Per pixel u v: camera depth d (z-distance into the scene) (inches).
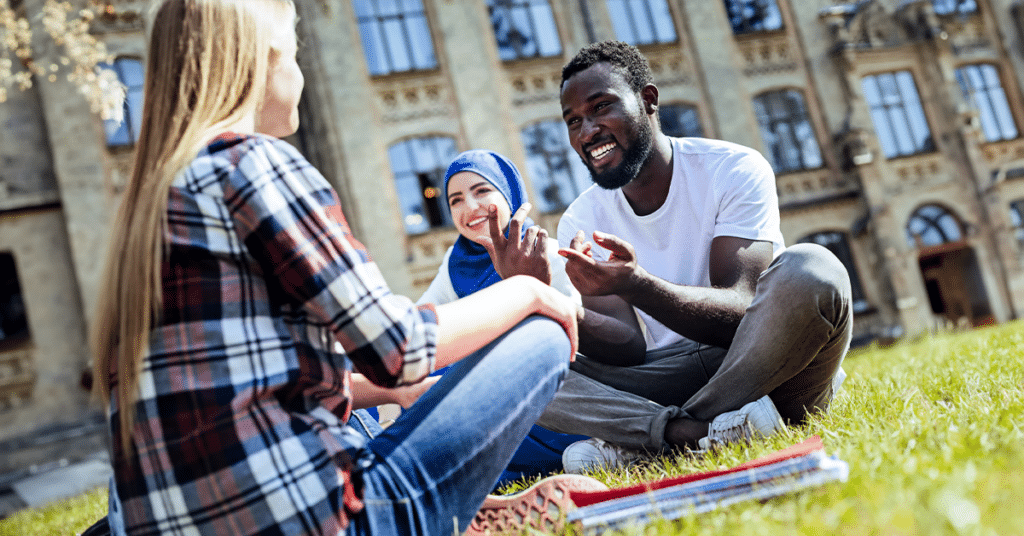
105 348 44.8
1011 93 770.2
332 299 43.7
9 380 553.0
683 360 95.3
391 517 46.4
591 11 674.2
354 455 46.3
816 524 43.9
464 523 50.4
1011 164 752.3
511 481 101.4
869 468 56.2
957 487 45.8
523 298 53.1
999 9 782.5
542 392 53.0
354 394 68.4
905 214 713.6
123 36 588.7
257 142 45.9
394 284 587.8
